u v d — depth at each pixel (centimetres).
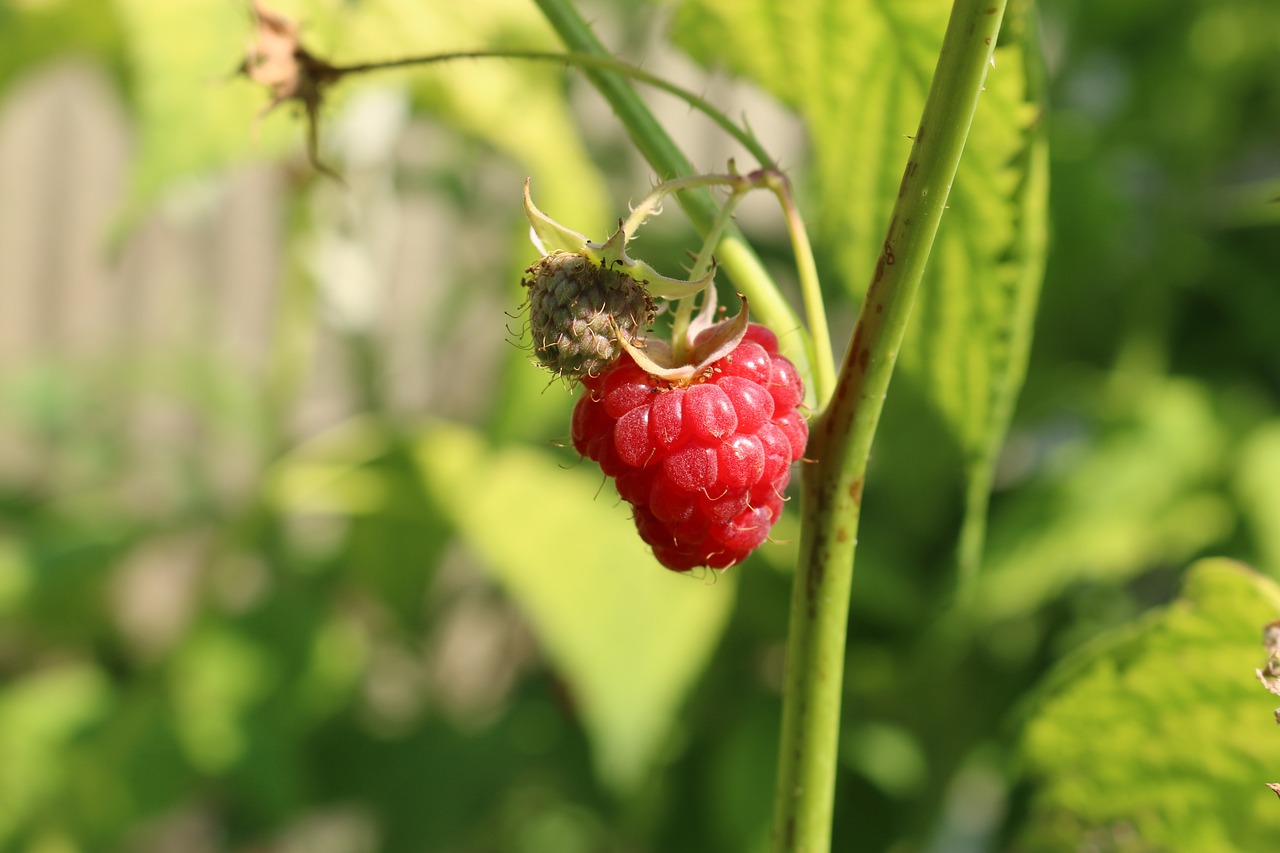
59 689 41
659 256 38
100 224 61
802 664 21
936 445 29
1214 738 23
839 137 25
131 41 27
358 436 37
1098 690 24
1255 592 22
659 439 20
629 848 36
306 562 44
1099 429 35
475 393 52
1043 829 25
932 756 36
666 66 50
